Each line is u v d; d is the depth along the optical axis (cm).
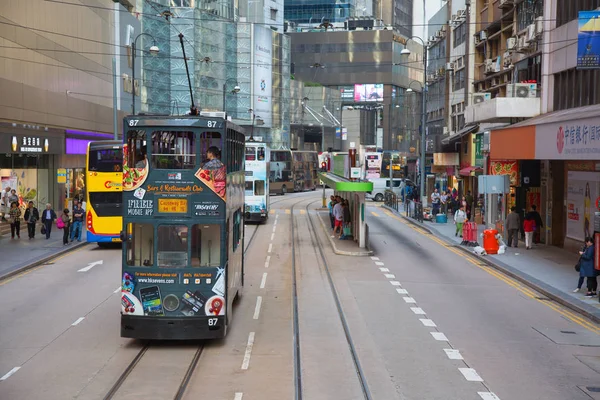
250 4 9756
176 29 7444
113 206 3083
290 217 4903
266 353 1428
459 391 1192
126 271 1441
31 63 3784
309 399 1135
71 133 4462
